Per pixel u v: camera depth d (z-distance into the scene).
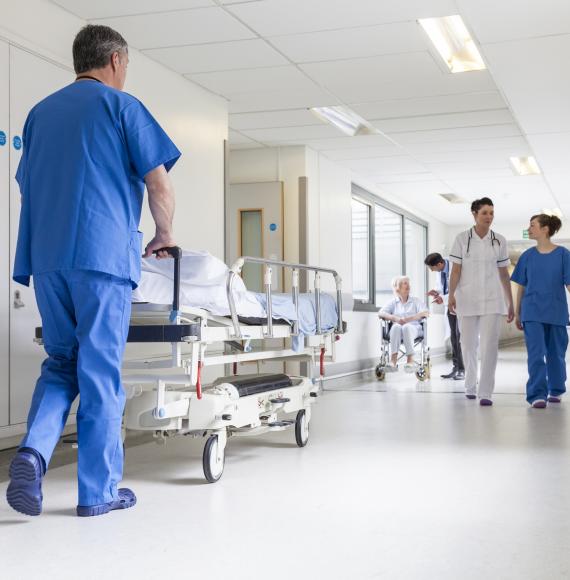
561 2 4.31
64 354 2.63
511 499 2.78
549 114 6.67
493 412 5.48
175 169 5.57
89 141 2.53
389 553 2.12
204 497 2.83
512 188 10.66
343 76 5.73
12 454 3.85
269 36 4.89
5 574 1.96
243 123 7.07
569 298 15.46
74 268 2.47
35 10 4.14
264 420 3.83
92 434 2.55
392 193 11.12
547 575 1.93
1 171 3.84
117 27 4.71
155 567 2.01
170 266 3.16
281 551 2.14
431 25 4.88
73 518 2.52
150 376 3.07
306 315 4.14
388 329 8.88
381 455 3.71
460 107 6.61
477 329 6.39
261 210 7.95
